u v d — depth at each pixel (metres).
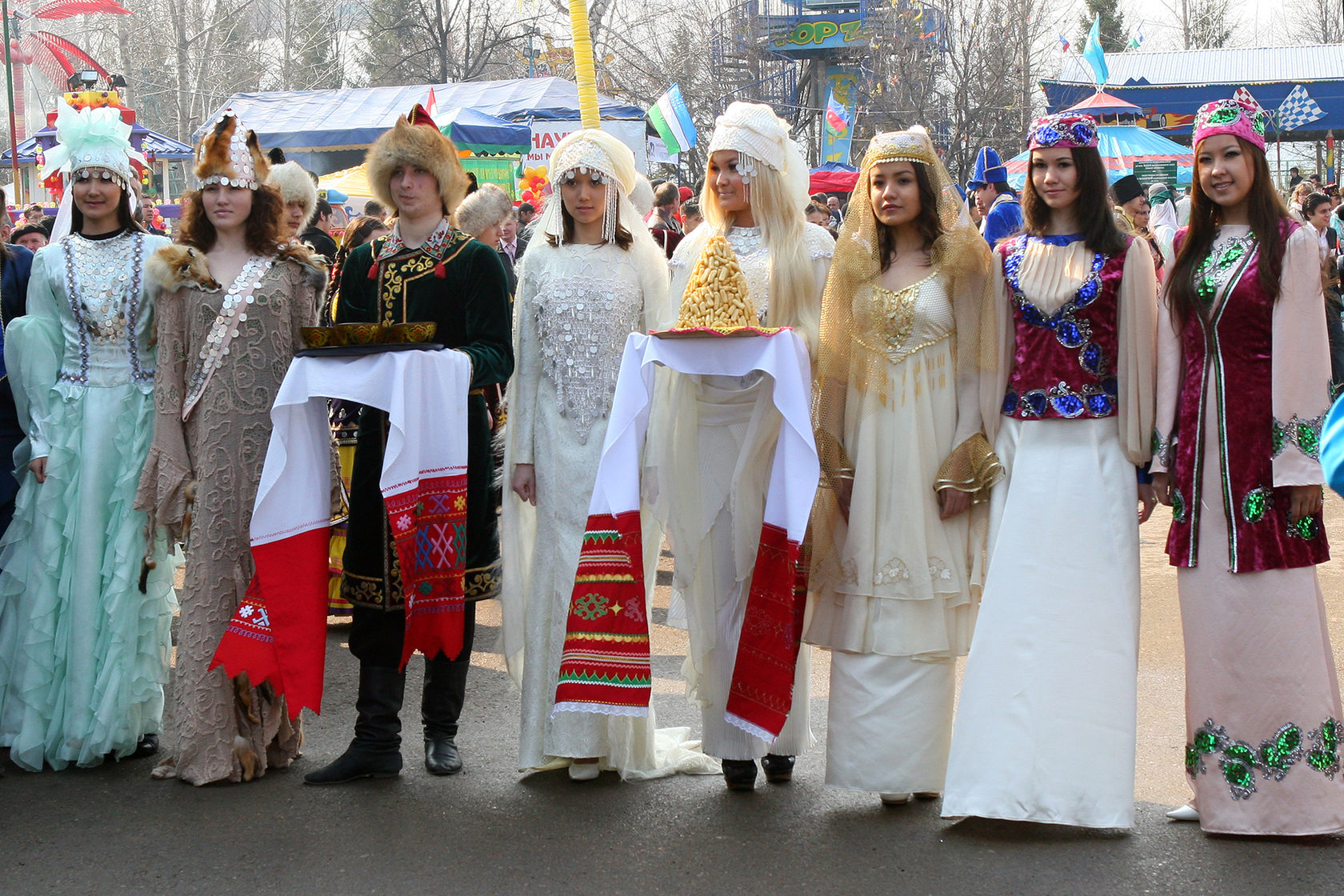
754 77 32.75
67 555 4.26
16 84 25.89
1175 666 5.27
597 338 4.12
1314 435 3.53
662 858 3.47
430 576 4.00
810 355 3.96
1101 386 3.70
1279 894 3.21
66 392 4.31
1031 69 31.83
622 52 36.38
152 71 43.84
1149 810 3.82
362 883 3.33
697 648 3.97
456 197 4.31
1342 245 11.62
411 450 3.92
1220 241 3.67
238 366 4.09
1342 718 3.66
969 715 3.66
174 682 4.34
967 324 3.79
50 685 4.24
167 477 4.09
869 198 3.87
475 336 4.16
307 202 5.69
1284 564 3.55
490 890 3.29
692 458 3.99
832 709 3.87
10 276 4.61
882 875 3.36
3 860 3.48
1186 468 3.66
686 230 10.47
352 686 5.29
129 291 4.29
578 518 4.09
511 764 4.30
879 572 3.77
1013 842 3.58
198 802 3.92
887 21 29.22
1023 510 3.69
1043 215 3.81
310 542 4.02
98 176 4.30
